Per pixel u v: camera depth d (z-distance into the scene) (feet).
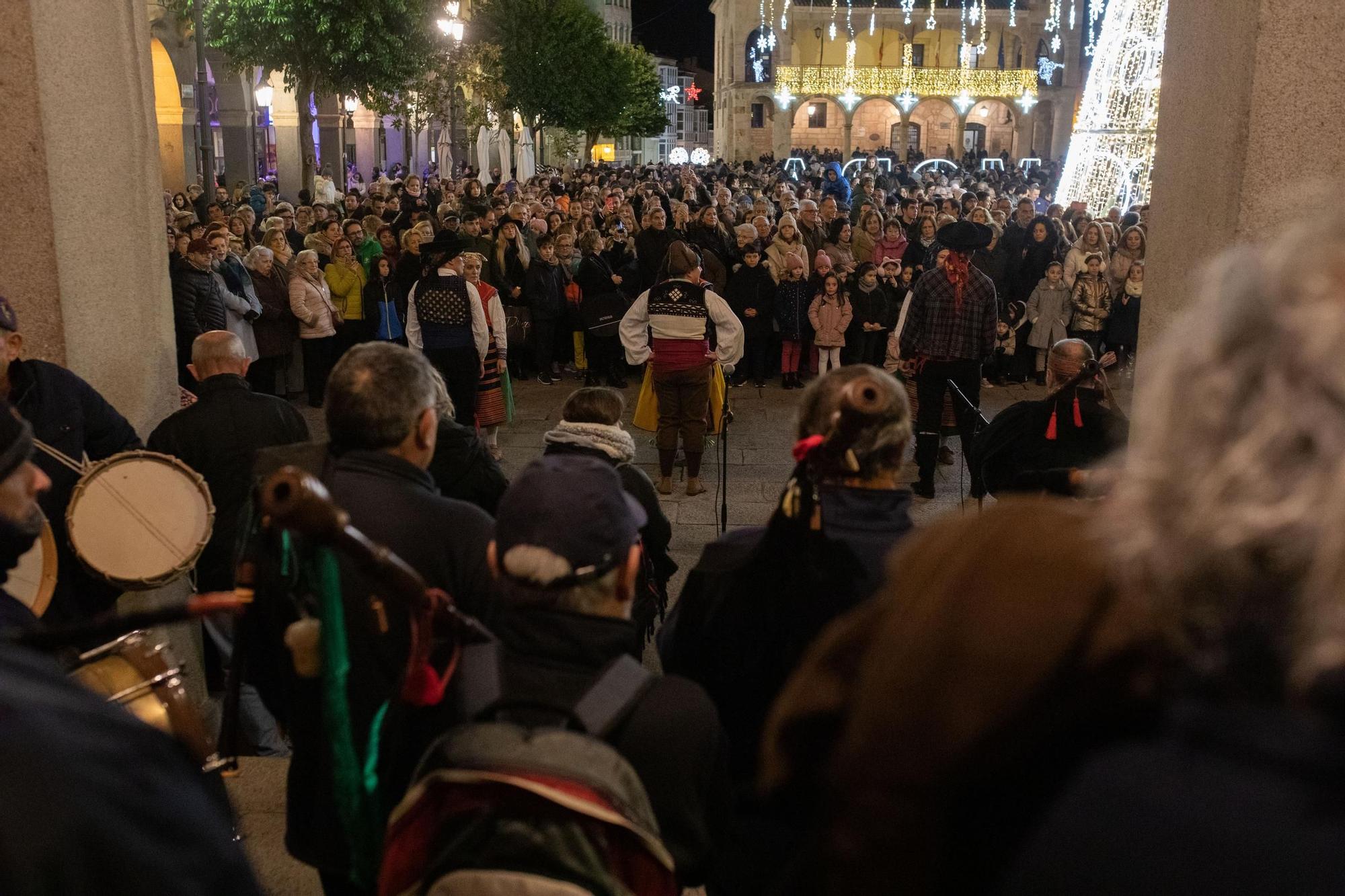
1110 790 2.58
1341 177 10.28
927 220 44.78
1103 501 3.22
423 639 5.93
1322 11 10.07
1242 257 2.79
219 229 33.73
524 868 5.00
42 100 13.05
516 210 45.03
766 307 39.75
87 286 14.06
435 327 28.02
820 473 7.33
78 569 11.93
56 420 11.75
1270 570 2.45
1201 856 2.38
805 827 6.19
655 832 5.40
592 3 318.24
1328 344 2.46
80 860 2.96
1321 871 2.26
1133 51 62.95
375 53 68.64
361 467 7.57
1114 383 37.32
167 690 6.70
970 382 26.40
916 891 2.99
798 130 255.09
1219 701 2.55
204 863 3.27
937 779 2.92
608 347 40.63
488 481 13.98
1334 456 2.41
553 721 5.69
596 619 6.02
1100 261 38.37
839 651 3.58
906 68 230.27
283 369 37.65
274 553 7.21
